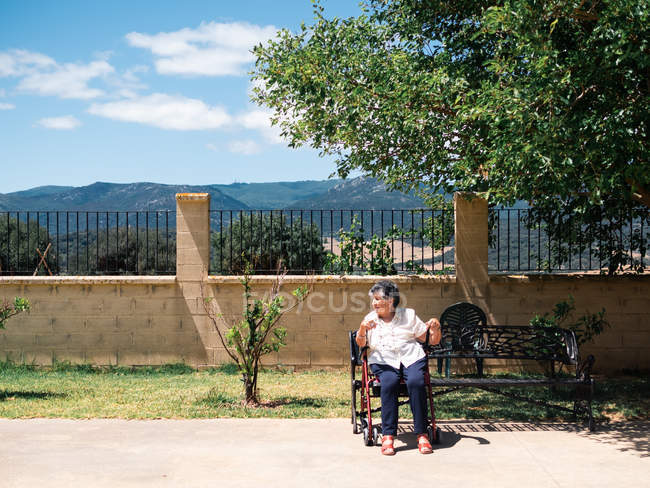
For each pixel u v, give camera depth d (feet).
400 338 18.60
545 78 20.53
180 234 31.35
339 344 31.42
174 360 31.24
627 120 20.54
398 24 33.22
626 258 31.94
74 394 25.02
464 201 31.27
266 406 23.17
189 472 15.29
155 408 22.41
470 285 31.35
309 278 31.27
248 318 24.21
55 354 31.24
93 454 16.75
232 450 17.22
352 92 28.40
